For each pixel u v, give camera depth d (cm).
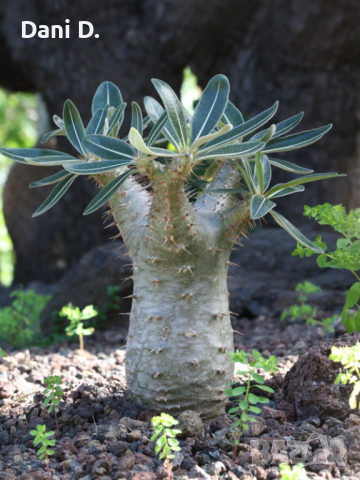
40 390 247
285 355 293
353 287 207
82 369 281
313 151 564
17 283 844
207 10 575
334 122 555
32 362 299
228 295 201
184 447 172
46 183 194
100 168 161
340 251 206
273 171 579
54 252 824
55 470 168
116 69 593
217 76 167
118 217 201
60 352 349
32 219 827
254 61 588
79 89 605
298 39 532
